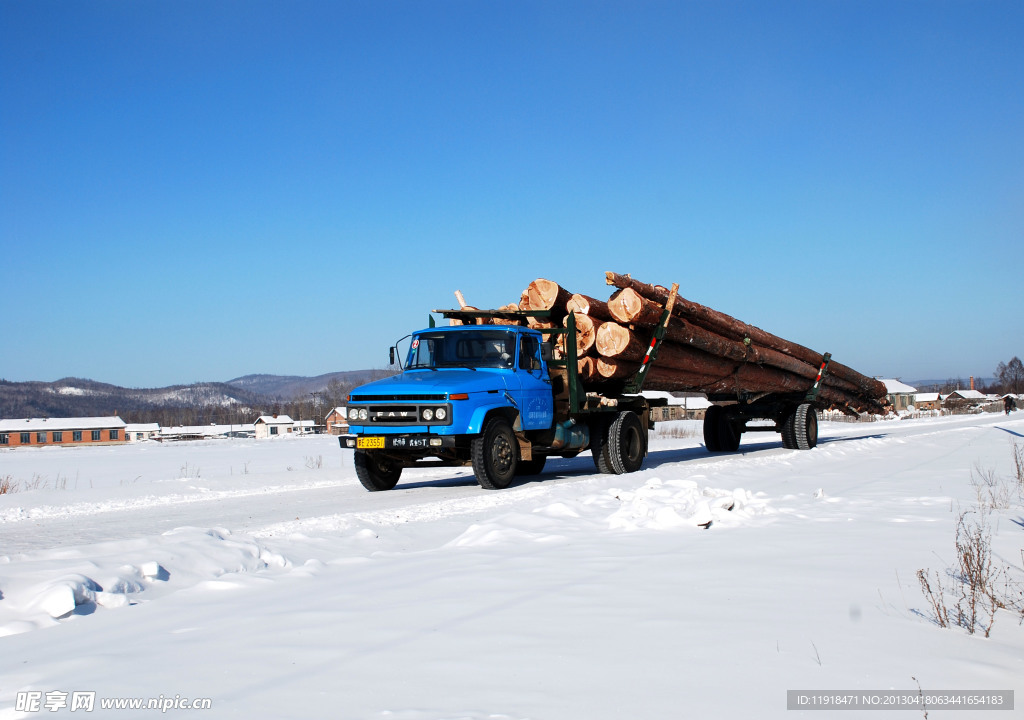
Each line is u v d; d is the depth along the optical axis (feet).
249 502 40.14
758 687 10.20
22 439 384.06
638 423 49.44
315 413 497.46
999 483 35.68
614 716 9.34
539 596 15.24
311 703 10.05
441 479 50.29
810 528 22.70
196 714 9.83
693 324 53.88
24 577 16.80
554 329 44.09
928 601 14.42
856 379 81.35
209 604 16.07
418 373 41.32
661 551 19.60
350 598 15.83
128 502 42.19
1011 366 579.48
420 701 9.99
